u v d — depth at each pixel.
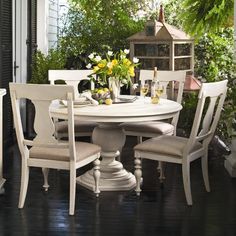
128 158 7.99
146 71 7.80
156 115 6.05
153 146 6.12
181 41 9.29
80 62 10.27
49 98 5.55
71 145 5.64
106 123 6.61
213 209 5.91
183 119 8.23
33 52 9.55
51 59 9.12
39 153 5.81
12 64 8.39
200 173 7.27
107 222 5.52
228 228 5.40
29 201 6.09
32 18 9.45
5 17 7.89
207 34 9.69
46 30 10.20
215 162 7.79
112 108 6.19
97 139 6.64
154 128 6.92
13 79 8.77
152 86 6.86
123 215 5.71
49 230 5.30
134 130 7.02
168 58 9.26
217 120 6.38
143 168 7.48
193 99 8.33
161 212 5.81
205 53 9.87
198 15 8.20
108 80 6.83
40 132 5.74
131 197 6.28
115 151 6.73
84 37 10.23
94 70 6.69
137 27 10.23
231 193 6.45
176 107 6.38
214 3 8.04
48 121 5.68
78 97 6.54
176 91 8.91
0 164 6.41
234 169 7.07
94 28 10.23
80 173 7.22
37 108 5.65
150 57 9.39
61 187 6.59
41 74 9.01
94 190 6.37
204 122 6.21
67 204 6.01
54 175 7.10
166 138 6.39
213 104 6.16
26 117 9.20
